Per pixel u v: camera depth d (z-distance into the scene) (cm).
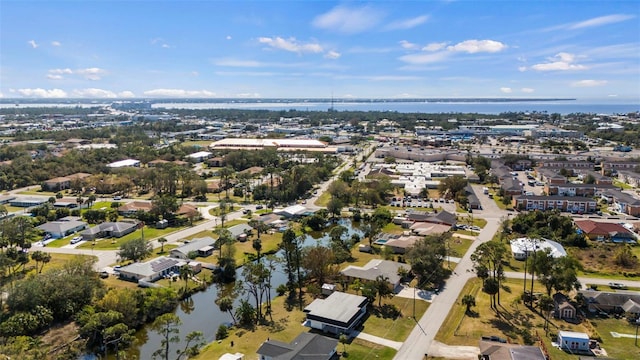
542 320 9450
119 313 9019
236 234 15162
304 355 7719
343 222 17650
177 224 16825
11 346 7662
